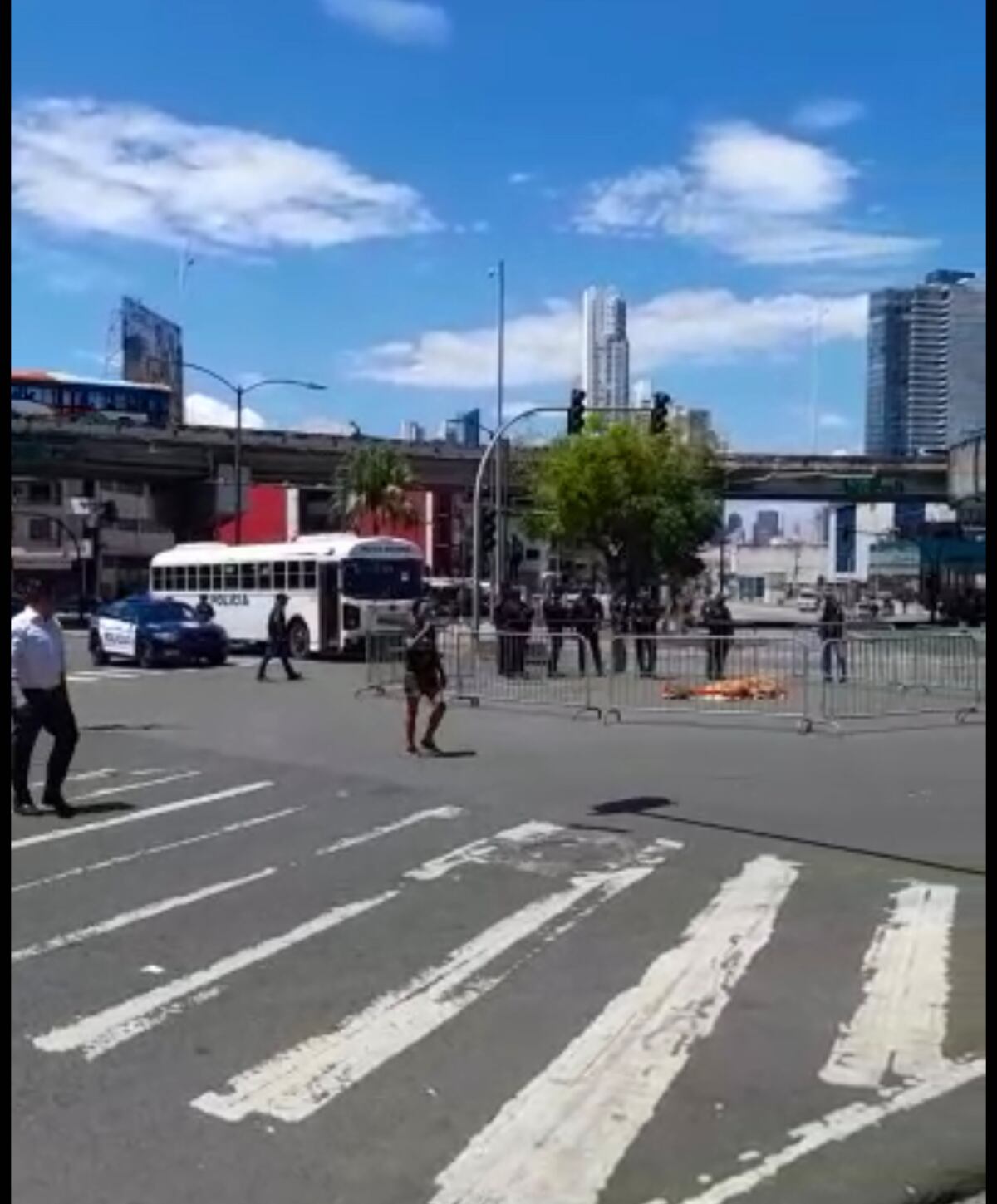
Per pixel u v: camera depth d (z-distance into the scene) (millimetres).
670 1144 4820
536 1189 4469
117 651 33812
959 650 21547
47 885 8898
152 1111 5113
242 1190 4449
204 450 73000
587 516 63125
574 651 25344
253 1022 6152
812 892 8812
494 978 6848
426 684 15914
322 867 9492
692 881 9125
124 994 6562
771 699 21531
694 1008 6363
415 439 92500
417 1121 5023
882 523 144125
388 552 35281
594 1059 5668
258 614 37250
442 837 10648
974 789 13031
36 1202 4355
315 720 19656
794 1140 4855
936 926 7895
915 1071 5527
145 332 94312
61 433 67375
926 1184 4504
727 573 157125
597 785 13289
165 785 13305
